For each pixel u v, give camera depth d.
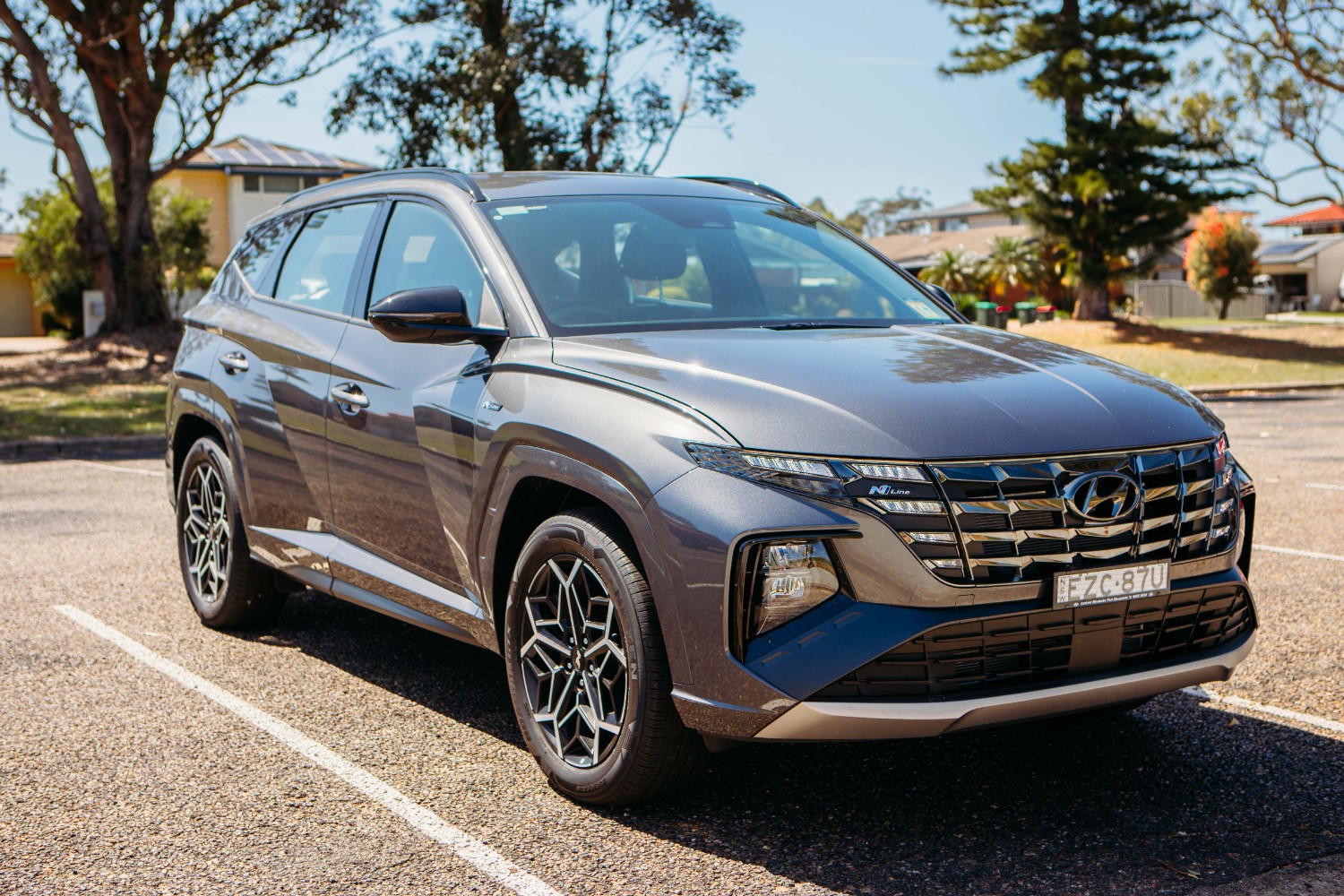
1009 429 3.02
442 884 2.93
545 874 2.98
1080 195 31.95
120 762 3.75
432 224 4.36
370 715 4.21
